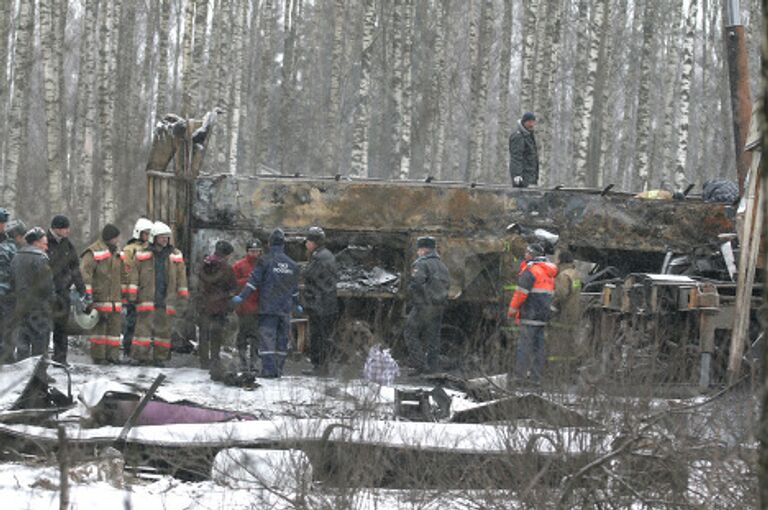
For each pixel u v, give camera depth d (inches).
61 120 3213.6
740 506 644.7
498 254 1706.4
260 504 686.5
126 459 820.6
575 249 1860.2
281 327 1450.5
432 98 4087.1
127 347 1566.2
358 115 3016.7
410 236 1701.5
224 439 813.9
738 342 1331.2
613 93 4269.2
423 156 4062.5
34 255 1211.2
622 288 1521.9
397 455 753.6
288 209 1688.0
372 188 1700.3
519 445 695.1
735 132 1728.6
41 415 896.3
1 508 653.3
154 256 1503.4
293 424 799.7
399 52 3206.2
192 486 770.8
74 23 4247.0
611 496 665.0
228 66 3722.9
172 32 4731.8
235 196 1679.4
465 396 1126.4
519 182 1771.7
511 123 5123.0
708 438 684.7
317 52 4857.3
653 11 3284.9
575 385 764.6
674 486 661.9
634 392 717.9
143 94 4421.8
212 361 1362.0
